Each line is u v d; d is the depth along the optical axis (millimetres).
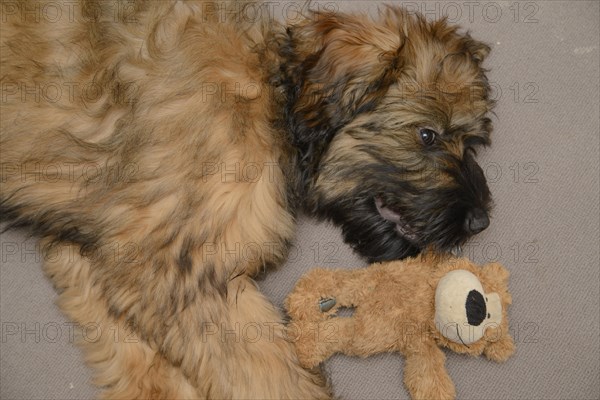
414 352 921
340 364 960
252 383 886
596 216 1026
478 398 965
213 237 865
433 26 917
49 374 943
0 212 899
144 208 853
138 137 853
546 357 981
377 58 874
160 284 859
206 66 877
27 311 955
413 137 887
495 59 1067
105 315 902
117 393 909
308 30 898
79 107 860
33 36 865
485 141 933
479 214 917
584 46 1077
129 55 867
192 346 869
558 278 1006
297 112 899
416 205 905
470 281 895
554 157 1042
